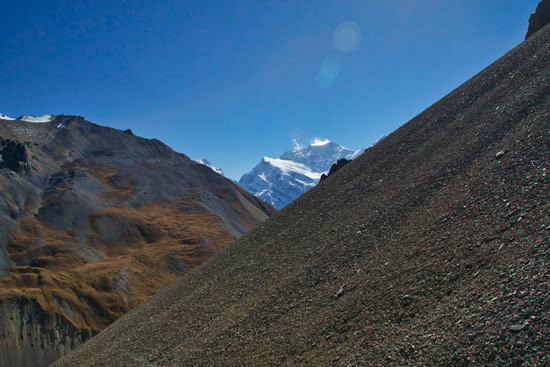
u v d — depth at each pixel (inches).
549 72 861.8
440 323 368.2
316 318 565.3
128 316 1589.6
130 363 839.7
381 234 739.4
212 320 843.4
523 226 434.9
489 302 347.3
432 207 695.7
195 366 637.9
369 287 549.0
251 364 542.0
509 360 277.1
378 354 385.4
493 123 858.8
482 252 443.5
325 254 823.1
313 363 450.9
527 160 582.9
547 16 2089.1
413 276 496.1
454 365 306.2
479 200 579.5
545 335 276.1
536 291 319.6
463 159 803.4
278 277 867.4
